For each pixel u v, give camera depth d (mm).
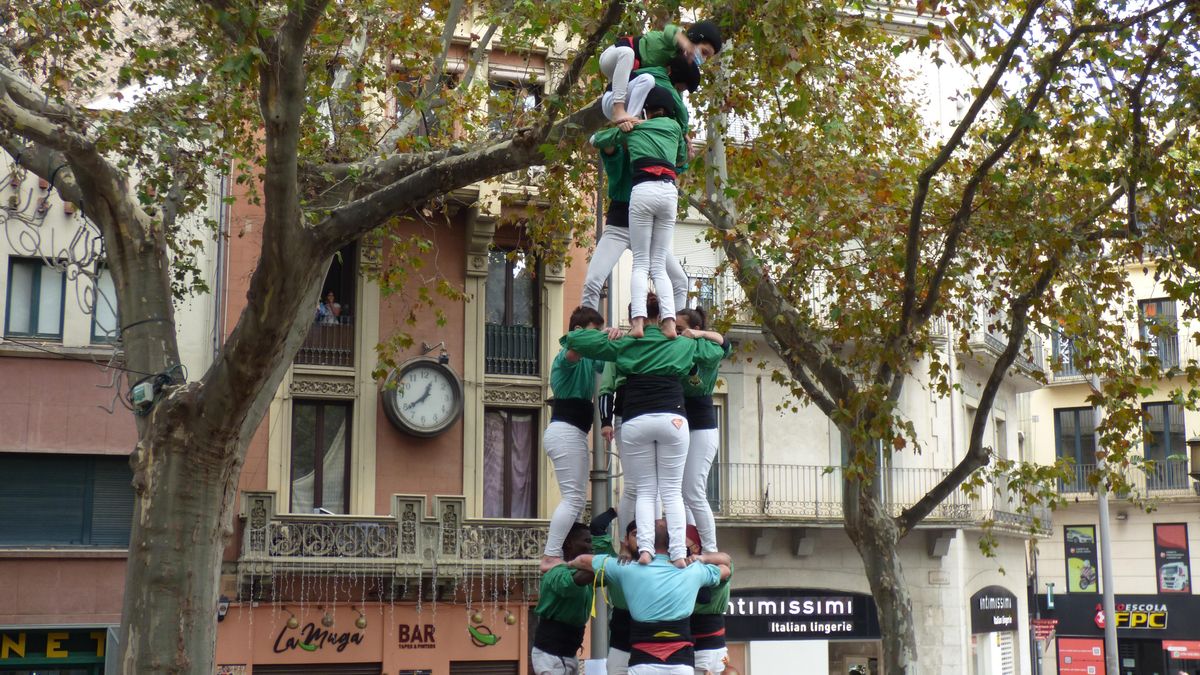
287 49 11391
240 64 10961
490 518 26188
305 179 16453
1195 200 15438
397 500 25328
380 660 25344
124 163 16469
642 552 8117
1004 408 36531
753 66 14156
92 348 23859
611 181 8961
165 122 16156
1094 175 14797
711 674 8789
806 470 29781
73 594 23328
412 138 17016
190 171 17688
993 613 33344
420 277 26609
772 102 18109
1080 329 17234
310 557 24453
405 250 21297
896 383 16062
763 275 16859
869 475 15781
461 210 26922
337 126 17797
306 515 24578
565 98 12328
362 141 18172
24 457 23516
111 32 16625
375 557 24953
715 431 8930
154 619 14039
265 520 24297
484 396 26891
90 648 23469
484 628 26031
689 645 8039
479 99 20266
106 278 24266
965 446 32469
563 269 27641
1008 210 16562
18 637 22984
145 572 14141
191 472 14242
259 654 24344
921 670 30297
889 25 30406
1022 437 38719
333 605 25109
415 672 25469
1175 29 14016
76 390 23844
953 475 16578
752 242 18781
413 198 13039
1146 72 14070
